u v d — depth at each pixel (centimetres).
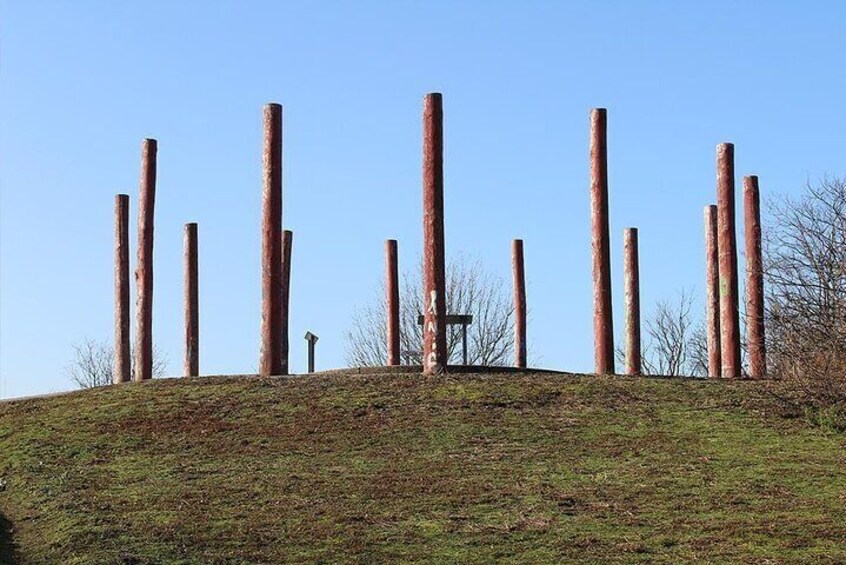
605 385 3153
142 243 3706
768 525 1981
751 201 3541
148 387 3341
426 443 2677
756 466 2425
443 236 3275
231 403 3070
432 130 3238
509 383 3162
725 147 3506
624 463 2469
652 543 1903
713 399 3025
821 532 1938
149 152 3719
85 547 1956
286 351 4175
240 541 1961
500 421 2833
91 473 2531
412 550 1897
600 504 2144
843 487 2239
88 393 3391
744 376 3516
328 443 2705
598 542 1916
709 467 2422
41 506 2280
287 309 4203
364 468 2473
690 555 1836
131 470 2541
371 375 3319
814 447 2598
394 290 4319
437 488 2280
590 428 2777
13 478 2561
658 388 3138
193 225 3916
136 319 3703
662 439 2677
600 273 3409
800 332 3097
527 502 2167
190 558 1877
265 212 3378
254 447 2703
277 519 2088
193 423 2925
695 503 2138
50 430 2967
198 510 2162
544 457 2531
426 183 3262
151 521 2097
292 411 2973
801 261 3152
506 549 1889
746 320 3531
